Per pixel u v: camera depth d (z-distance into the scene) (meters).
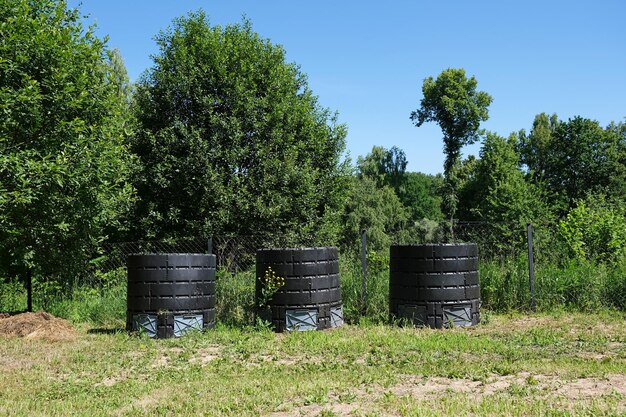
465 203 50.25
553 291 12.80
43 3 14.35
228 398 6.22
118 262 19.09
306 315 10.89
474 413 5.23
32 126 12.52
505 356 8.16
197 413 5.72
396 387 6.48
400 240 38.06
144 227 23.05
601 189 43.72
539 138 56.69
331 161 27.31
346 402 5.87
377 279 12.84
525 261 13.50
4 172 11.80
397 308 11.33
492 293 12.92
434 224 44.09
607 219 16.55
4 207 11.67
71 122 12.56
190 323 10.70
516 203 32.81
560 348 8.73
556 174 47.53
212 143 23.27
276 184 24.08
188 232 22.77
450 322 10.88
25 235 12.83
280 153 24.52
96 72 15.70
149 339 10.34
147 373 7.73
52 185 12.22
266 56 25.92
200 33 25.33
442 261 10.94
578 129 46.62
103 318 12.60
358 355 8.54
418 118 60.16
